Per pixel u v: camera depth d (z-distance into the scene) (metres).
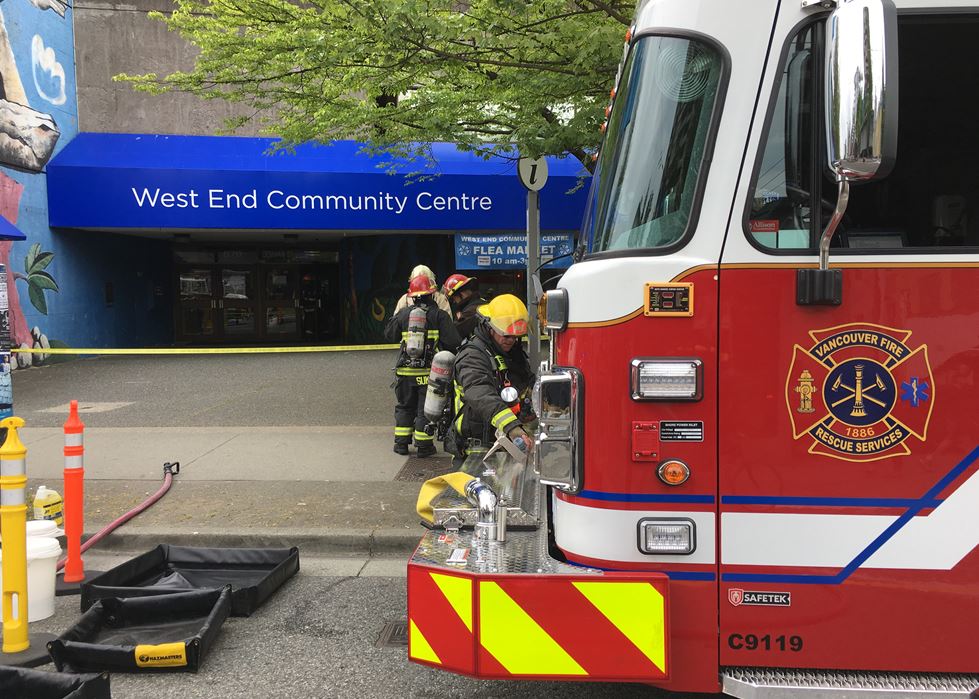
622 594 2.42
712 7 2.43
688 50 2.46
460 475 3.34
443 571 2.54
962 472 2.35
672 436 2.43
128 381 12.43
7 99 13.55
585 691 3.39
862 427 2.37
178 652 3.59
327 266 20.69
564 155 8.00
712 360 2.40
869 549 2.39
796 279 2.36
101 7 15.68
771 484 2.41
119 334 17.88
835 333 2.36
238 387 11.77
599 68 6.76
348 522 5.64
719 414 2.41
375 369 13.54
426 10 6.75
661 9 2.51
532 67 7.28
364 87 8.10
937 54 2.42
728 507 2.43
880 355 2.35
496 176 15.40
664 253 2.43
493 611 2.47
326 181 15.21
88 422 9.30
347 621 4.22
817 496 2.39
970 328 2.33
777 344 2.38
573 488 2.54
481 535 2.90
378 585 4.78
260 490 6.45
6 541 3.74
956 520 2.36
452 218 15.48
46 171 14.79
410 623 2.62
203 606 4.06
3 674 2.99
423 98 8.05
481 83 7.88
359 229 15.47
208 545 5.42
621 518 2.47
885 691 2.34
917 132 2.45
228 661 3.73
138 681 3.54
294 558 4.92
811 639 2.43
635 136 2.56
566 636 2.45
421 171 13.45
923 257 2.33
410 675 3.58
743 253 2.39
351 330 18.73
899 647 2.40
